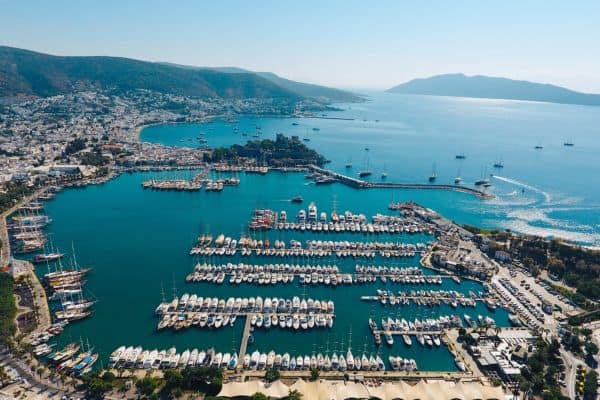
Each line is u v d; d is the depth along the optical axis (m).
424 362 161.62
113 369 151.00
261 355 159.50
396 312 197.75
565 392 142.25
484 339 173.88
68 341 169.88
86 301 199.38
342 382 146.88
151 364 152.62
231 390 132.62
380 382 147.75
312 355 161.50
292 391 131.62
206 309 193.50
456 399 131.50
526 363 157.00
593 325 184.88
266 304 195.38
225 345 169.38
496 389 136.88
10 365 149.12
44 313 186.50
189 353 161.12
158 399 135.25
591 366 156.50
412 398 132.12
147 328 180.62
